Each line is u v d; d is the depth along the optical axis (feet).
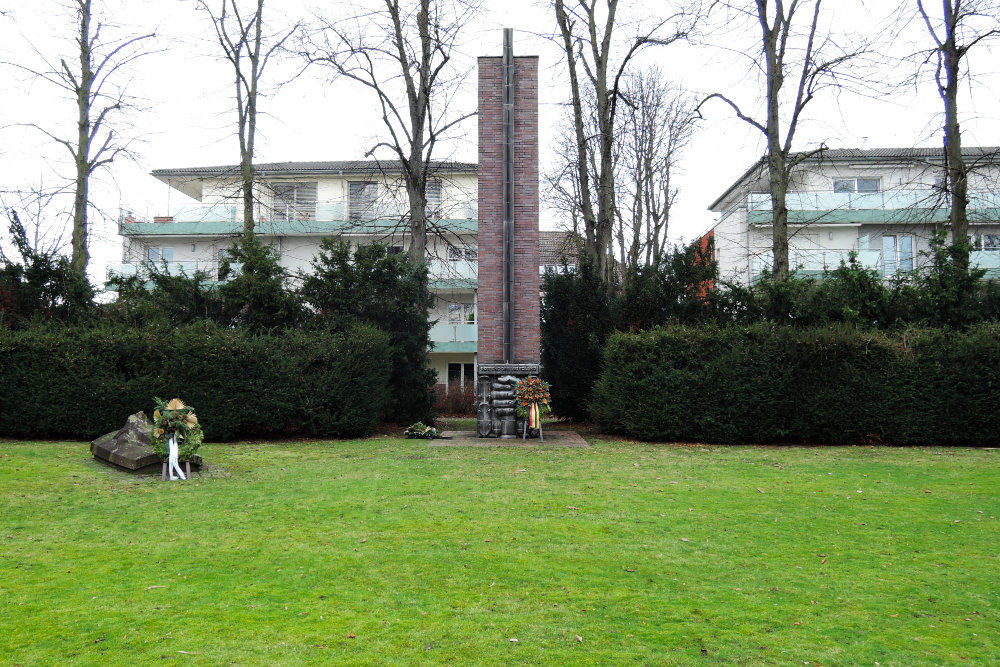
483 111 56.24
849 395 51.16
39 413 50.65
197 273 62.59
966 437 50.72
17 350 51.19
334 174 113.39
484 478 35.91
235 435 54.29
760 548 23.59
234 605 17.95
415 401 65.51
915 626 17.04
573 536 24.75
